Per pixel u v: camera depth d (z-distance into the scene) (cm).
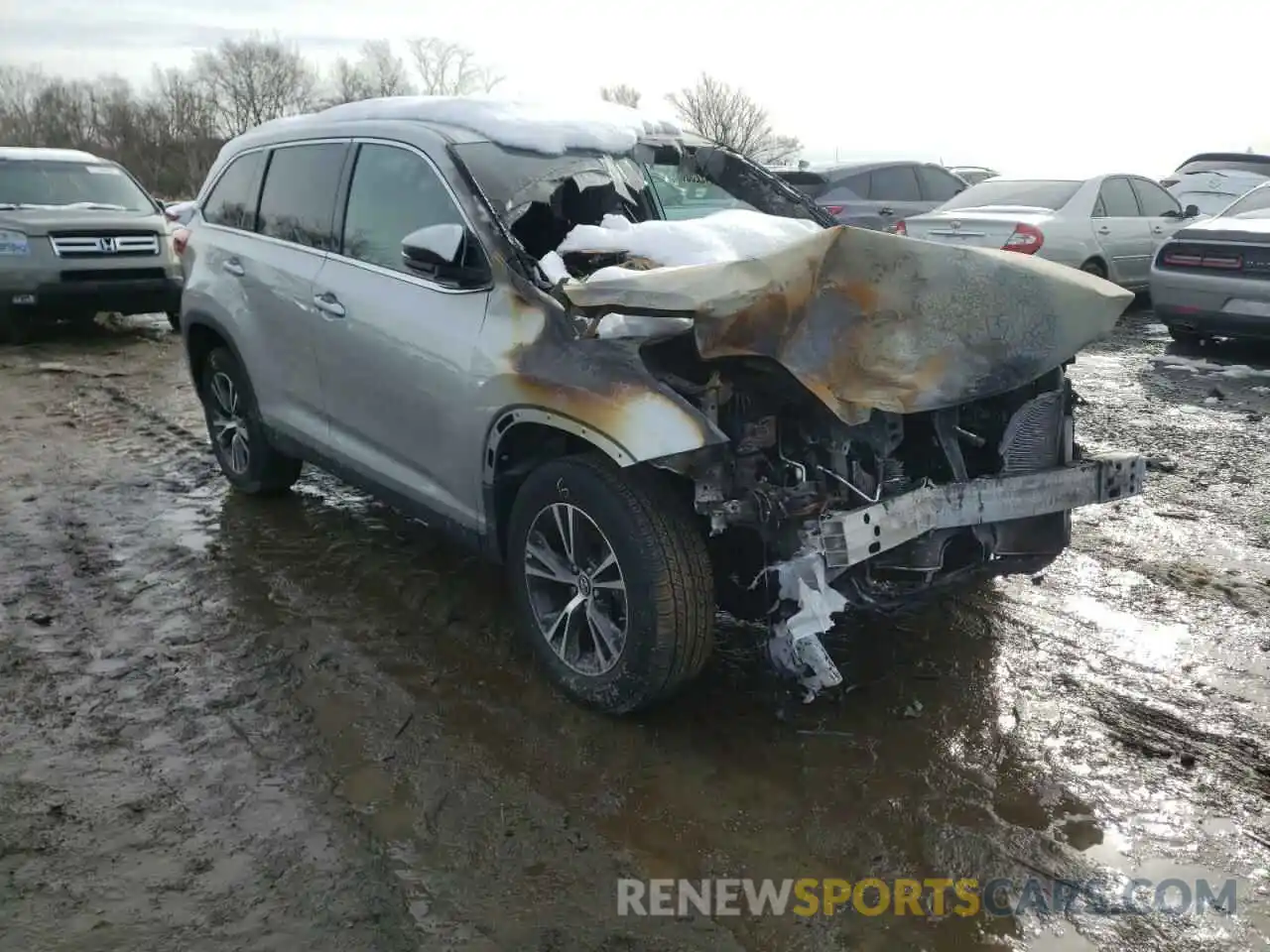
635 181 446
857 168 1342
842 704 355
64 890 266
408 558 477
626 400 311
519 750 329
